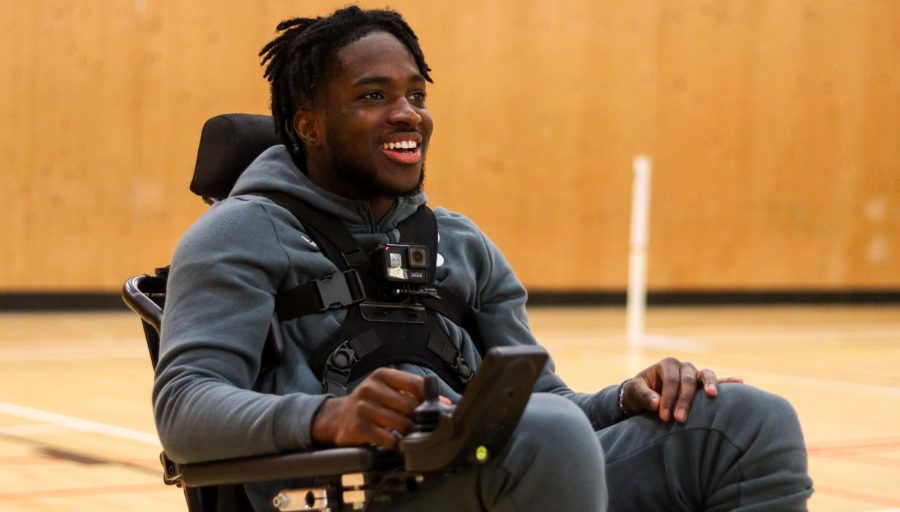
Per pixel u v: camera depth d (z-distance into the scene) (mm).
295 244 2059
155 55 10648
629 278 12711
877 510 3951
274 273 2021
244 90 10945
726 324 11422
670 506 1972
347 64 2117
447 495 1720
